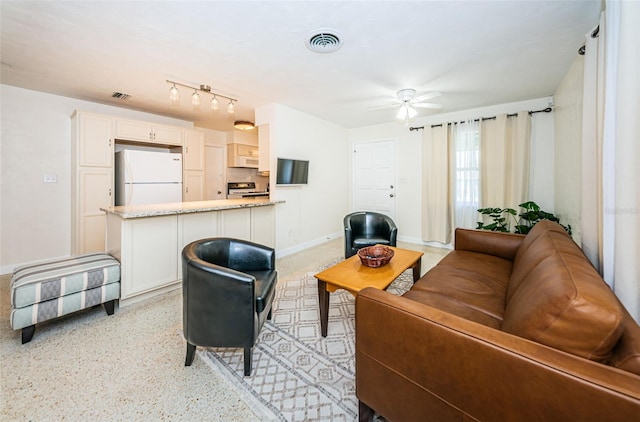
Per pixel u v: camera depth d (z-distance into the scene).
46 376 1.51
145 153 3.88
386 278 1.92
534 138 3.66
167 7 1.75
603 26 1.50
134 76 2.86
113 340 1.87
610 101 1.34
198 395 1.40
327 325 1.98
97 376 1.52
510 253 2.33
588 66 1.76
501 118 3.78
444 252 4.16
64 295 1.94
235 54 2.37
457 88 3.22
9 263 3.22
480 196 4.00
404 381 1.03
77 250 3.43
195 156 4.52
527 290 1.15
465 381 0.88
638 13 1.13
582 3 1.71
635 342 0.75
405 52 2.34
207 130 5.66
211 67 2.64
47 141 3.42
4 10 1.78
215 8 1.75
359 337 1.18
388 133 5.02
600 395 0.65
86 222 3.47
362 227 3.72
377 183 5.21
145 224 2.44
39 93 3.34
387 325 1.07
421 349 0.98
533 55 2.42
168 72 2.75
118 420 1.25
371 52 2.34
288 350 1.79
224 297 1.49
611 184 1.33
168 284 2.63
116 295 2.22
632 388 0.64
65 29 2.00
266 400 1.37
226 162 6.04
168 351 1.76
